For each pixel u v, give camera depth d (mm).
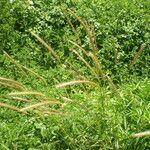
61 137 7090
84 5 11922
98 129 6684
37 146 7215
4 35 10531
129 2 12477
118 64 10594
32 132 7512
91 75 9883
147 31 11508
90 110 6875
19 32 10781
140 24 11500
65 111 7273
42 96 6555
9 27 10656
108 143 6703
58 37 10883
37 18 11180
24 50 10414
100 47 11055
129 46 11086
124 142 6703
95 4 11906
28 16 11180
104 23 11367
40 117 7145
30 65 10070
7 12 10977
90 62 10438
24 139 7336
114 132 6637
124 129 6980
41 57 10445
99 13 11656
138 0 12648
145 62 10875
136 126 6879
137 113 7078
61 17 11375
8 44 10477
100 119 6645
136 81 9711
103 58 10602
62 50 10695
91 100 7266
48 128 7109
